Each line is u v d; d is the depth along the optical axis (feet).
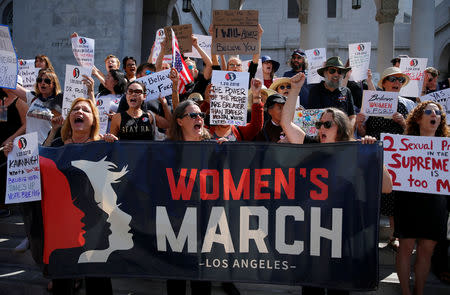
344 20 88.79
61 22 39.01
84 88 15.01
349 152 10.07
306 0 53.11
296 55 19.83
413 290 12.44
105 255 10.44
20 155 10.76
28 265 14.93
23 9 39.63
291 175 10.27
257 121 13.35
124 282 13.55
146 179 10.62
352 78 19.65
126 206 10.54
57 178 10.76
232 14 15.87
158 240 10.41
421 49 37.76
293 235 10.11
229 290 12.62
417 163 11.73
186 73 17.95
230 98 12.63
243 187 10.39
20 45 39.50
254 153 10.46
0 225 16.67
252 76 16.80
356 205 9.88
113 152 10.77
